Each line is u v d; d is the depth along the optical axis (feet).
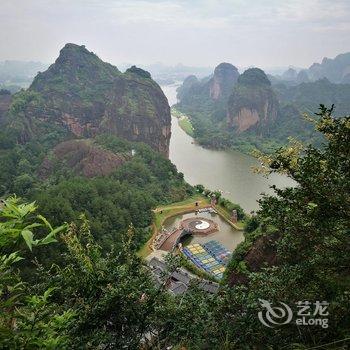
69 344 31.63
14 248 18.58
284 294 32.35
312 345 31.63
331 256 30.58
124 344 36.42
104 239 190.90
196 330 36.58
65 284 37.50
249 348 33.47
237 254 87.15
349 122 28.25
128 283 37.45
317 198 28.17
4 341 19.42
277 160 31.73
